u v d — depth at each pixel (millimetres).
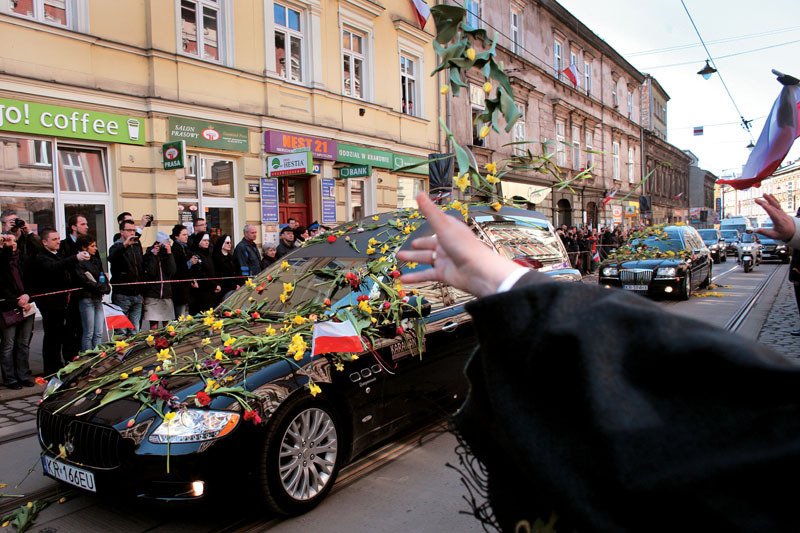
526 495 842
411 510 3510
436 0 17859
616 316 708
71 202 9516
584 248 19266
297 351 3490
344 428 3816
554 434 702
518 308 764
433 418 4879
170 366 3562
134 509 3598
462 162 1462
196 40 11227
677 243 13711
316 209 13984
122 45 9883
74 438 3361
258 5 12289
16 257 6383
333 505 3600
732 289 15164
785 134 1851
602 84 31062
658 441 628
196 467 3062
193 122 10914
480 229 5035
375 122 15656
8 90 8484
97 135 9578
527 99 22828
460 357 4711
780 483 579
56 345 6699
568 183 2006
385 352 4047
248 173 12125
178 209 10961
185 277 8156
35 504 3545
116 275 7379
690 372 648
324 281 4520
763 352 640
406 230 4730
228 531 3307
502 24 21000
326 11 13922
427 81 17719
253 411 3199
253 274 8930
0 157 8609
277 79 12633
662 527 623
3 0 8445
